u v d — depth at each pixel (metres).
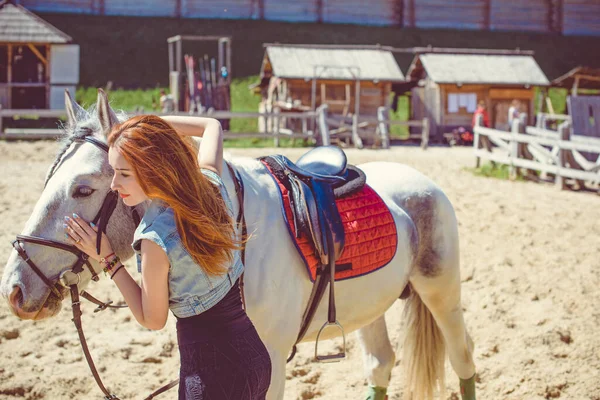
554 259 6.48
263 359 2.15
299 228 2.81
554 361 4.56
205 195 2.06
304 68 20.95
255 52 30.19
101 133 2.49
